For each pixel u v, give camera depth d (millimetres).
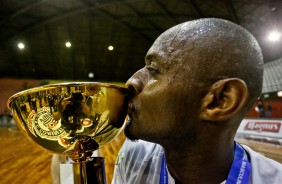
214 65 338
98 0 8922
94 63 12328
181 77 343
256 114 8945
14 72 12500
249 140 4195
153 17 9602
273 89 8711
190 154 379
